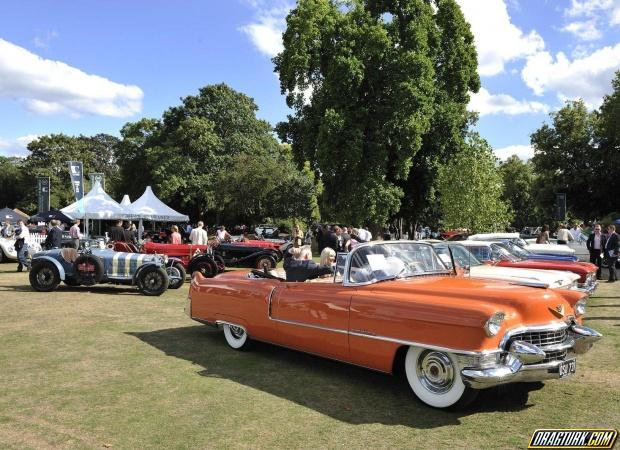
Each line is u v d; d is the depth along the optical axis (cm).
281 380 563
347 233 1720
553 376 453
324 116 2459
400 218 3253
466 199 2738
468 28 2886
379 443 397
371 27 2506
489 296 471
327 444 395
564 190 3959
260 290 642
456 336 441
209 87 5072
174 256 1532
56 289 1273
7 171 7550
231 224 5159
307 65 2572
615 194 3934
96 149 8288
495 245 1131
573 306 540
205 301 723
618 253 1577
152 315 944
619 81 3578
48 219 3072
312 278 659
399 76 2484
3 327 827
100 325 849
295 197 4141
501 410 469
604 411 464
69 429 423
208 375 579
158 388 531
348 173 2547
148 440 402
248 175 4131
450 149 2883
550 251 1342
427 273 596
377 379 568
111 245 1560
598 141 3903
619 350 692
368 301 516
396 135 2545
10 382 547
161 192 4566
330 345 551
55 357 648
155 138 5175
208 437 408
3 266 1945
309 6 2588
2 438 404
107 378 564
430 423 439
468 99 2978
